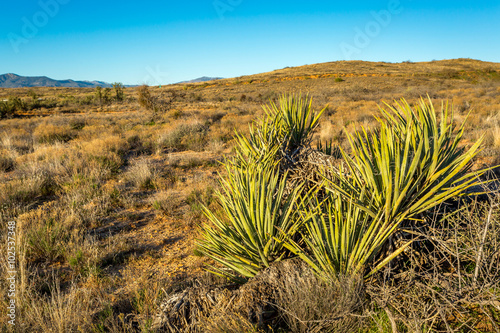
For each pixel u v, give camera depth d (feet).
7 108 112.16
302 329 7.45
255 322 7.82
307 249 9.62
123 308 10.28
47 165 29.07
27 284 11.39
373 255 8.21
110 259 14.06
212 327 7.56
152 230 17.47
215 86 279.08
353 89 144.36
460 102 69.77
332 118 59.06
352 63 401.90
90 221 18.40
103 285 11.80
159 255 14.42
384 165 7.57
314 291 7.70
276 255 9.86
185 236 16.52
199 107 110.52
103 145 38.06
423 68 339.98
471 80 191.62
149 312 9.55
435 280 7.31
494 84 135.64
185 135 44.98
